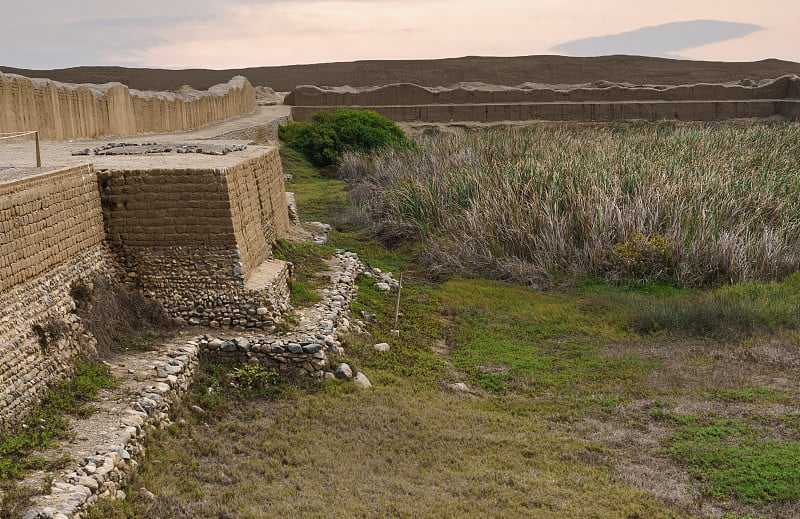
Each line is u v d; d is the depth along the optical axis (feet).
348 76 263.90
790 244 59.31
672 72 238.48
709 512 26.40
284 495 25.49
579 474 28.86
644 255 56.34
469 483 27.30
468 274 59.06
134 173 36.86
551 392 38.24
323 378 35.01
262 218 45.88
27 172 32.22
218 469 27.04
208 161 41.70
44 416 26.37
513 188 65.41
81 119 71.46
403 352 41.63
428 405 34.73
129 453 25.34
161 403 29.09
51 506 20.89
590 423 34.40
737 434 32.60
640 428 33.86
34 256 28.94
